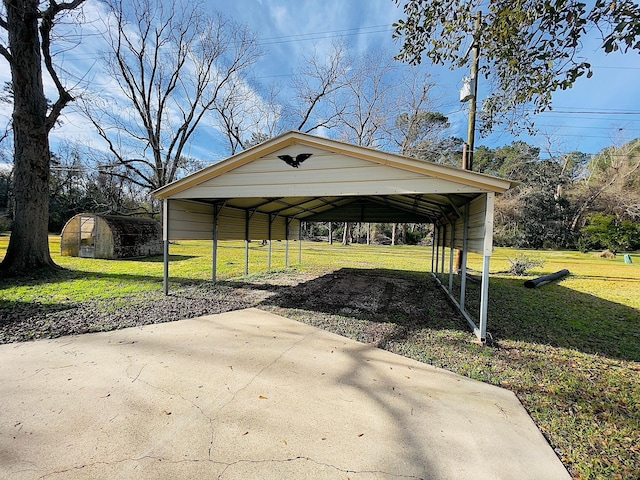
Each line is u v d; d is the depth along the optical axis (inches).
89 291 240.2
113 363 119.7
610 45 106.6
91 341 142.5
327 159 179.3
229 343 145.3
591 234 844.0
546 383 114.2
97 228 471.2
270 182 194.1
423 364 128.6
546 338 166.4
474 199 189.8
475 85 307.0
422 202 270.4
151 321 175.6
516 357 139.3
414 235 1336.1
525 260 457.7
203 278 319.0
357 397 100.1
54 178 989.2
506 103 176.1
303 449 75.2
